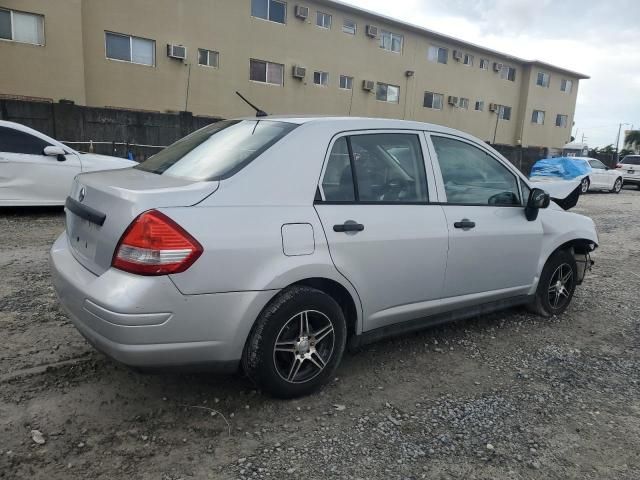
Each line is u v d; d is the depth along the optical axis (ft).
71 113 52.85
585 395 11.15
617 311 17.21
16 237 22.39
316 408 9.96
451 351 13.10
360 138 10.97
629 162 83.71
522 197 14.23
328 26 81.92
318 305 9.86
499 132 116.67
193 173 9.82
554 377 11.95
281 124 10.66
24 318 13.29
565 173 64.34
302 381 10.05
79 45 58.80
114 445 8.45
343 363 12.01
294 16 77.36
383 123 11.48
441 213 11.94
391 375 11.57
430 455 8.71
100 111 54.54
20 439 8.41
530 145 122.42
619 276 22.26
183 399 9.95
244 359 9.46
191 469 7.99
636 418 10.30
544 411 10.36
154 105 66.54
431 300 12.03
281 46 76.74
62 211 29.68
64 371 10.69
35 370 10.64
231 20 71.00
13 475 7.57
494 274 13.37
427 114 100.17
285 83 78.33
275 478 7.90
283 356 9.79
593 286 20.34
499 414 10.15
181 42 67.10
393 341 13.48
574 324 15.70
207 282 8.43
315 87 81.97
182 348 8.45
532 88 118.52
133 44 63.93
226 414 9.55
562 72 123.75
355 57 86.28
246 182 9.23
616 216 43.60
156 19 64.80
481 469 8.41
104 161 29.12
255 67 75.00
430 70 98.53
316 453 8.57
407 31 92.84
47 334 12.39
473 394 10.92
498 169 13.74
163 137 58.85
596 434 9.64
